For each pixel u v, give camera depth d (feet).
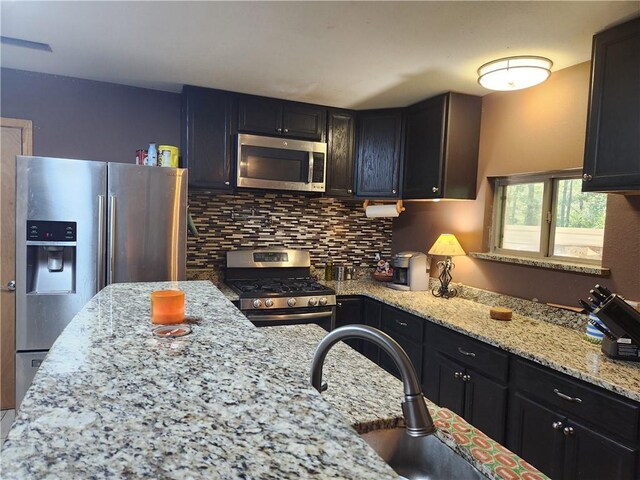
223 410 2.00
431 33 6.67
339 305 10.77
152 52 7.84
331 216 12.63
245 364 2.64
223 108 10.10
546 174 8.63
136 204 8.58
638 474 4.94
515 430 6.63
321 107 11.10
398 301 9.78
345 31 6.70
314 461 1.62
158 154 9.41
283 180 10.62
